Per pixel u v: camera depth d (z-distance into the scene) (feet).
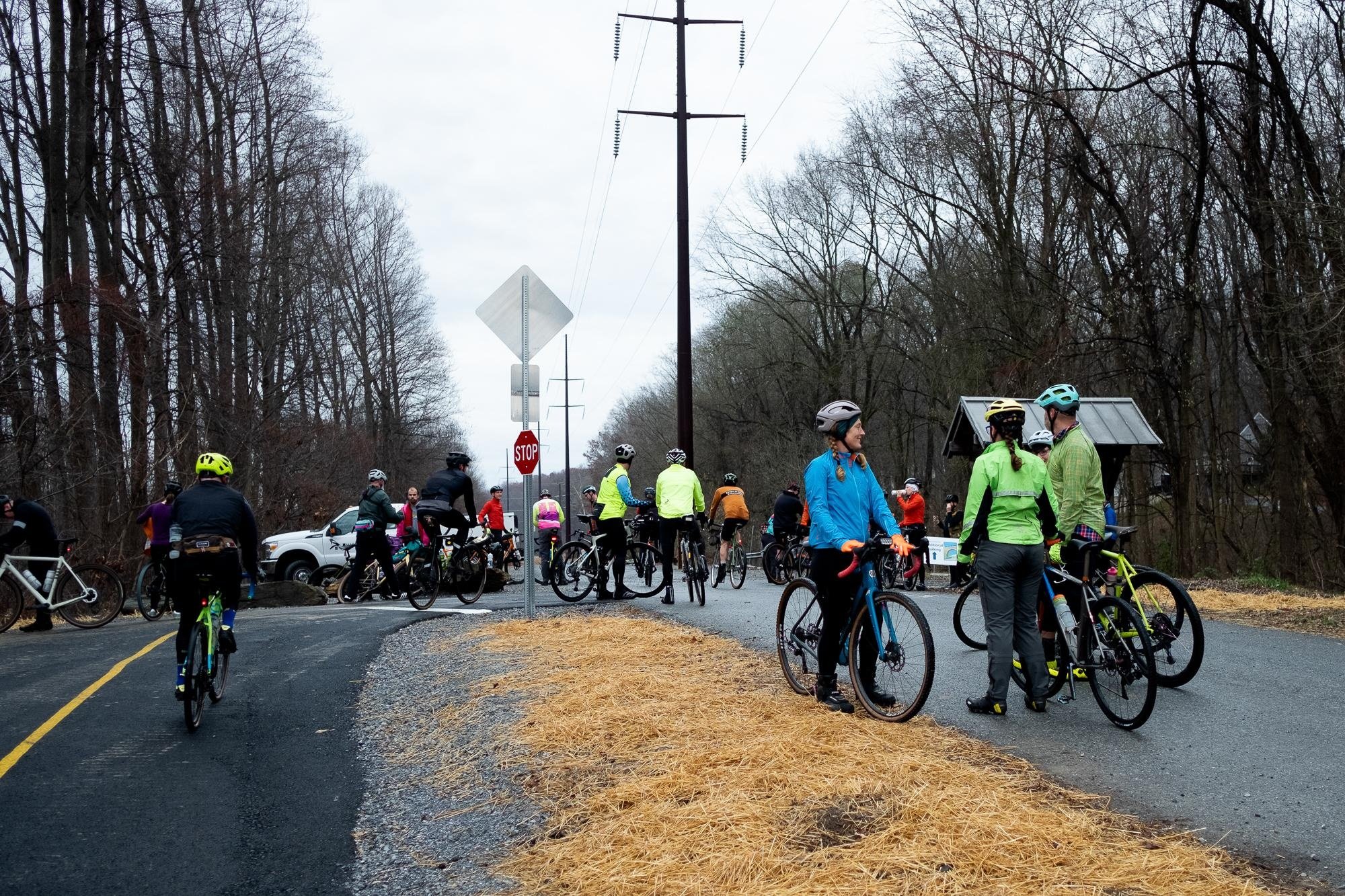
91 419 66.74
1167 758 18.07
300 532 74.64
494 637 33.37
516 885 13.69
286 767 20.18
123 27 69.05
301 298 129.39
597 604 43.73
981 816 14.19
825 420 21.54
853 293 133.59
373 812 17.37
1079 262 80.79
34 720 24.39
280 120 94.79
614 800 16.05
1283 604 42.88
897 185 107.65
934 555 68.39
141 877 14.71
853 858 13.08
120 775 19.72
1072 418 23.91
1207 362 82.58
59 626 47.93
